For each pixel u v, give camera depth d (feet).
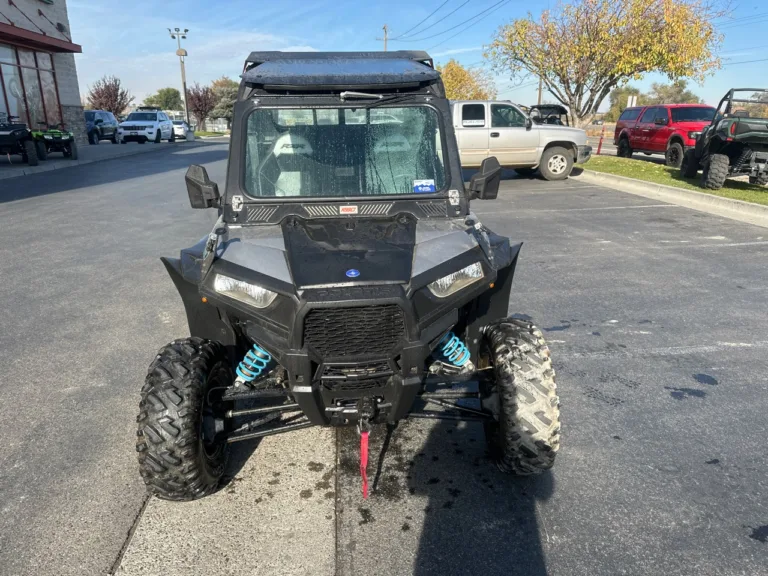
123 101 186.91
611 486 11.24
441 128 12.50
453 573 9.21
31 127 87.92
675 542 9.80
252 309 9.80
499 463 11.08
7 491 11.19
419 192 12.24
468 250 10.73
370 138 12.37
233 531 10.16
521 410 10.20
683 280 23.91
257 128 12.23
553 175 54.85
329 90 12.25
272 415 11.91
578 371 16.02
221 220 11.92
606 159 67.72
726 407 14.10
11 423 13.57
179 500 10.64
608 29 65.67
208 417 10.52
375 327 9.50
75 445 12.75
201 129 245.45
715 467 11.79
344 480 11.57
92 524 10.34
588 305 21.13
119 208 40.63
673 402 14.35
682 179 50.08
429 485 11.37
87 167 68.54
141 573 9.25
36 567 9.36
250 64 14.37
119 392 15.03
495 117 52.85
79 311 20.79
